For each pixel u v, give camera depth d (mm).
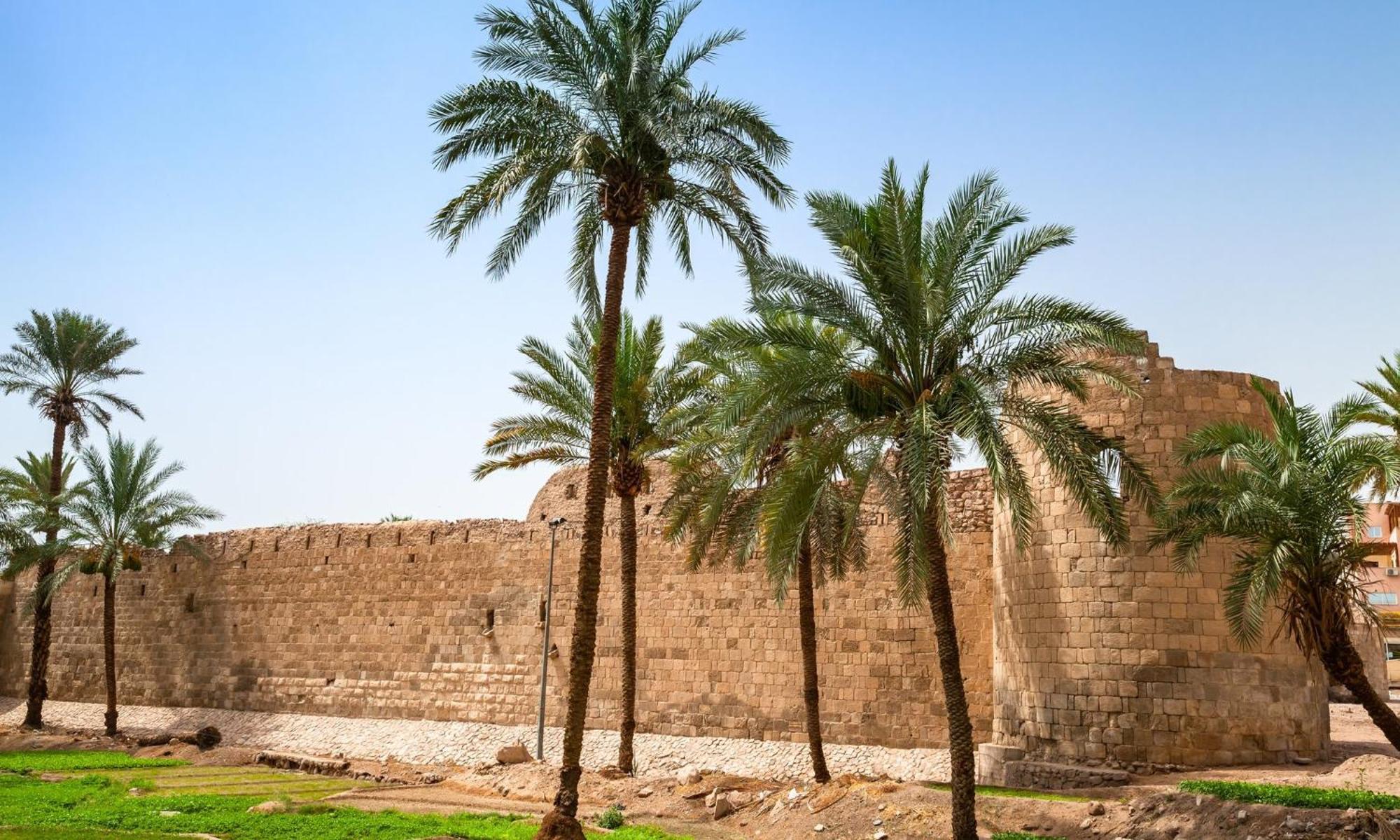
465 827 20984
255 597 46469
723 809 23969
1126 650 24766
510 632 39656
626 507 28375
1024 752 26188
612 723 36219
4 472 46031
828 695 32719
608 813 23203
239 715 44656
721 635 34875
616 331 20562
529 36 20562
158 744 40844
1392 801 17047
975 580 31297
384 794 27516
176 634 48406
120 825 20594
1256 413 25750
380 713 41625
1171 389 25656
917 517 18406
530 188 21172
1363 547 18734
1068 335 18562
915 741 31219
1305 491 18578
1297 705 24297
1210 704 24125
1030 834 19234
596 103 20266
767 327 19766
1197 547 20203
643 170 20828
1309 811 16750
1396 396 26062
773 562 19969
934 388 19172
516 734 37531
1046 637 26031
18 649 54406
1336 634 18594
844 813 21562
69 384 50719
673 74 20812
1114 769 24172
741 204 21734
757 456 19891
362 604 43531
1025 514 18469
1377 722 18344
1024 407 18891
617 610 37281
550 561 37812
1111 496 18656
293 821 21422
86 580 52469
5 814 21469
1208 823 17516
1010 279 19047
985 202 19547
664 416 27953
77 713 49219
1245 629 19359
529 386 28562
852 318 19438
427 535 42875
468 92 20641
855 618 32844
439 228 21109
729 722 34031
